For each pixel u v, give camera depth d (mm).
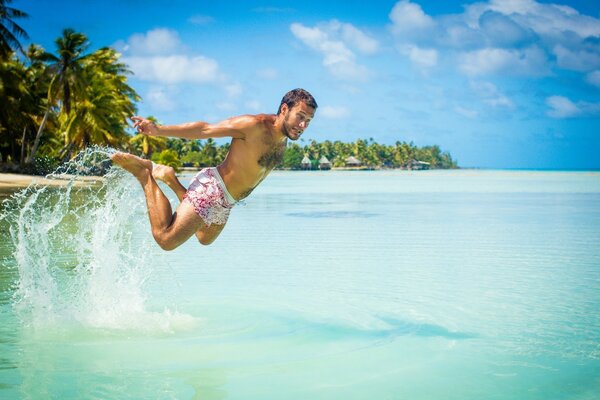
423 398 3379
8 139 46688
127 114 50906
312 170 166875
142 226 12078
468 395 3420
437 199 23531
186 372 3805
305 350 4277
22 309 5324
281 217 15578
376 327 4875
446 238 11008
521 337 4586
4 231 10703
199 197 4625
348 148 189250
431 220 14602
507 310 5434
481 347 4332
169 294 6082
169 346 4363
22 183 28422
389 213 16828
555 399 3365
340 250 9438
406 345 4391
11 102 38094
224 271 7488
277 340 4523
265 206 19812
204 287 6449
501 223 13781
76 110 42906
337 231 12203
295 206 19766
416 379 3688
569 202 21328
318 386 3564
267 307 5535
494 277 7062
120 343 4430
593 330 4770
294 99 4344
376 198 24453
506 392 3465
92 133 42906
